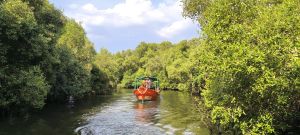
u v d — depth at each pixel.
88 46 65.56
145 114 33.88
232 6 17.03
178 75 83.06
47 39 30.42
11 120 27.53
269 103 14.72
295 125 17.44
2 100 25.72
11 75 26.00
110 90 72.75
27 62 29.02
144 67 114.31
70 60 45.06
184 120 29.22
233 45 13.82
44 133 22.84
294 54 13.17
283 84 12.96
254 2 17.64
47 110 36.03
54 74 39.38
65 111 35.59
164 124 27.19
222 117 16.81
